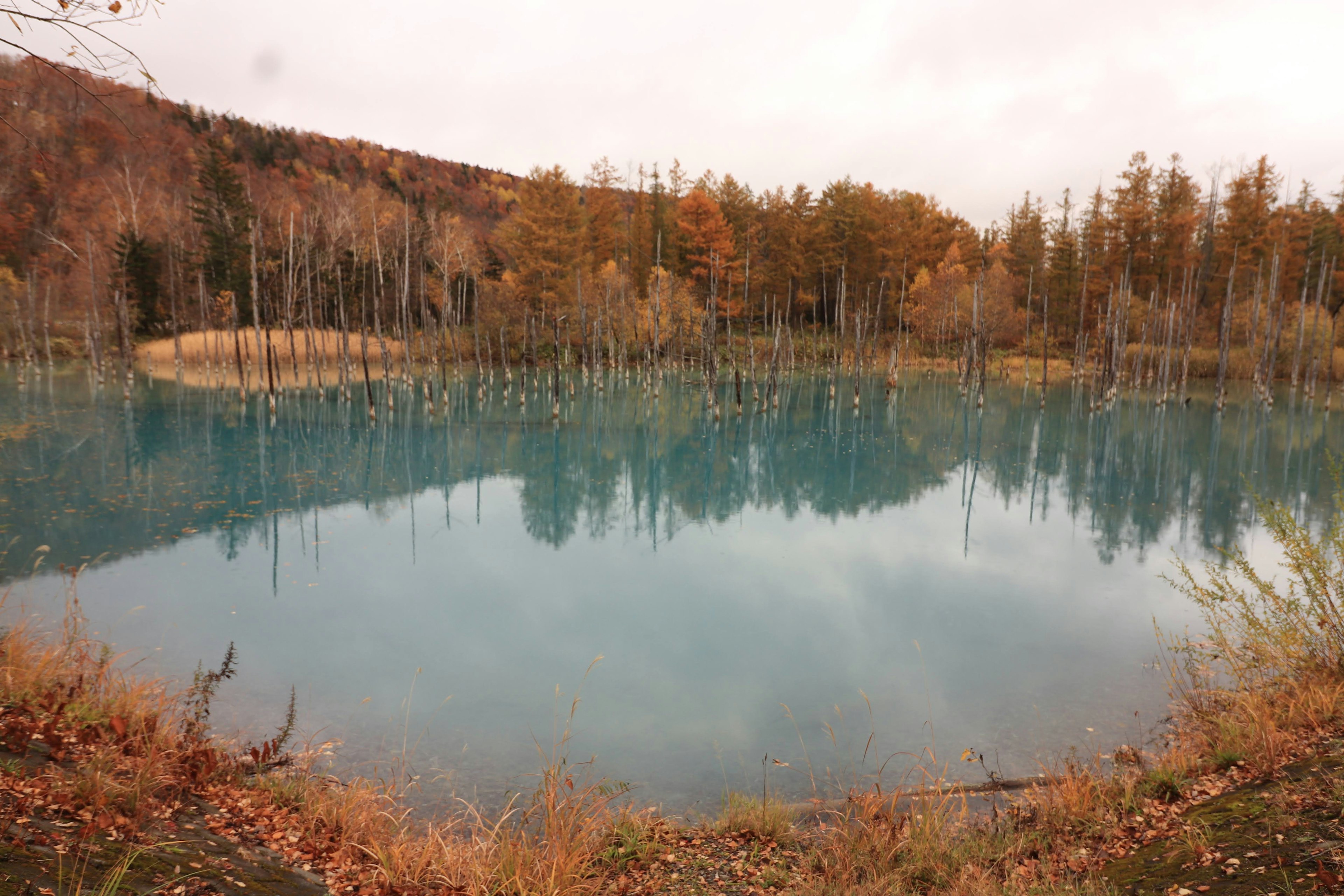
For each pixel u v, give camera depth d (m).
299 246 64.75
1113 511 21.70
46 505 18.73
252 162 101.31
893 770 7.92
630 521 20.62
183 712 7.56
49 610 11.93
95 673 7.27
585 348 47.28
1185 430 37.81
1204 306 70.19
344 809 5.52
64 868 3.56
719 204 78.50
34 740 5.06
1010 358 73.50
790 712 9.49
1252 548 17.64
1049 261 78.00
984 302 52.62
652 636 12.29
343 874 4.66
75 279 62.47
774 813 6.31
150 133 82.12
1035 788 6.68
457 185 146.75
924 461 30.12
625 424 39.88
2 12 3.91
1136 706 9.30
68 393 41.75
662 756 8.33
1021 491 24.66
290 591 13.91
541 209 65.25
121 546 15.93
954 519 20.89
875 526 20.19
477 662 11.05
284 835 5.03
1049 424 40.78
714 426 39.09
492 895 4.61
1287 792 4.98
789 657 11.43
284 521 19.09
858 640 12.15
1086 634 12.25
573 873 4.88
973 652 11.55
